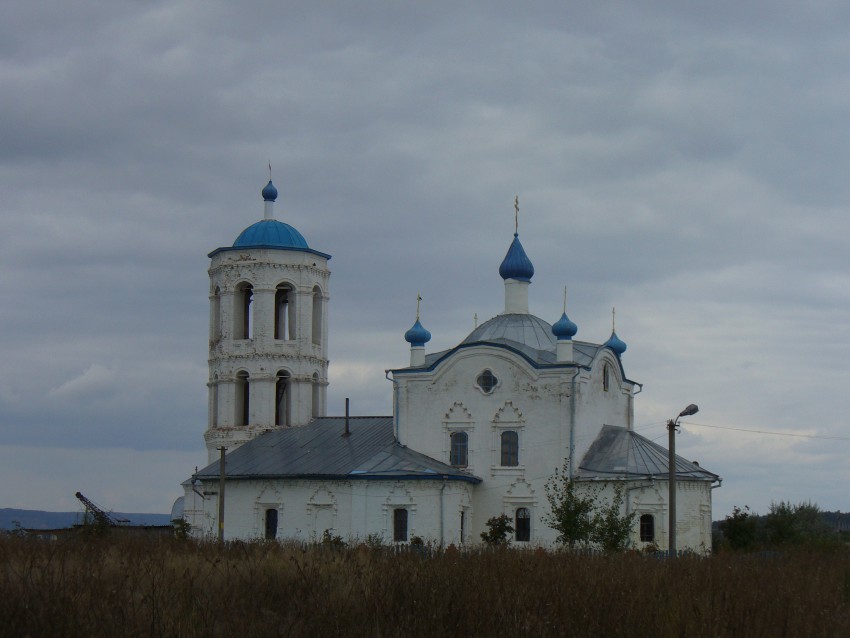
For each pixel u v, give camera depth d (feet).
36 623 83.41
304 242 284.00
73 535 176.04
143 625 86.63
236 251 277.44
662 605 97.04
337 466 242.78
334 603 95.25
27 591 89.81
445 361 244.63
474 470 239.30
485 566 112.47
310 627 91.15
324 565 113.29
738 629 92.99
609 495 224.74
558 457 232.53
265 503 245.65
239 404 277.64
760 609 97.30
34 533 180.04
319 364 280.51
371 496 231.09
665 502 221.46
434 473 227.61
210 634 88.69
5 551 120.88
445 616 91.04
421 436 244.22
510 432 238.89
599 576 108.17
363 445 250.78
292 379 274.57
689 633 90.74
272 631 90.94
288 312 280.72
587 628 92.43
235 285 278.05
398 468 231.50
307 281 279.08
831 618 98.78
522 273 265.95
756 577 116.98
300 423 273.13
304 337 277.03
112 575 107.24
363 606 94.22
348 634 88.63
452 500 229.66
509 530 226.38
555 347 255.70
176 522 248.93
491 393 240.12
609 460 231.71
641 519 222.07
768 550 210.79
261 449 260.42
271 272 276.21
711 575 113.80
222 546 152.66
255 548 137.49
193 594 97.45
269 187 286.25
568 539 206.39
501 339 248.93
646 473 224.74
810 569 134.72
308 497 240.73
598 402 245.04
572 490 220.02
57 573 101.65
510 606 92.73
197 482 278.46
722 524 236.63
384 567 108.68
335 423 266.57
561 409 233.96
